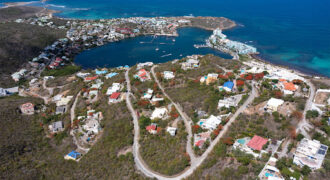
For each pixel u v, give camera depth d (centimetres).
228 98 11169
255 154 7981
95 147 9625
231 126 9500
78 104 13162
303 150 7781
